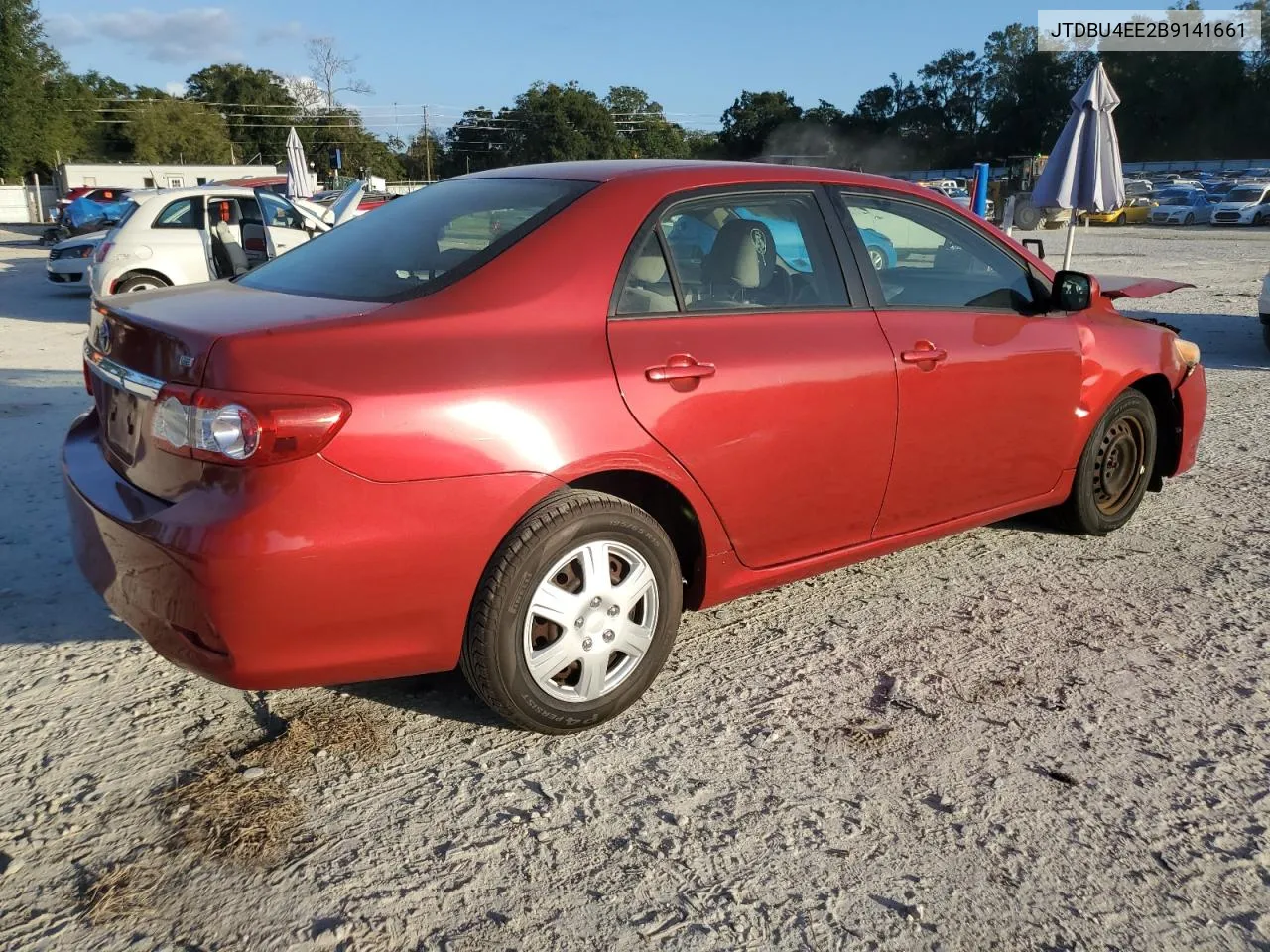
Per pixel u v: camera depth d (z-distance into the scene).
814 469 3.43
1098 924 2.33
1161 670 3.52
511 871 2.47
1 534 4.56
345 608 2.57
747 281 3.37
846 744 3.04
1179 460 5.09
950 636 3.78
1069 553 4.62
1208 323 12.23
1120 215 41.47
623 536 2.99
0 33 57.25
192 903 2.34
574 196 3.17
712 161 3.55
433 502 2.63
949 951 2.24
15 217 48.47
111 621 3.76
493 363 2.75
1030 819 2.70
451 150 99.19
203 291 3.25
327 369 2.54
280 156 97.12
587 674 3.00
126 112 84.00
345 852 2.53
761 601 4.08
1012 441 4.12
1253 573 4.39
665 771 2.90
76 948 2.21
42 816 2.64
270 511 2.45
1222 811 2.74
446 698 3.28
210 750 2.95
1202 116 101.06
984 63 109.88
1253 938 2.29
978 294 4.08
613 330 2.99
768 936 2.28
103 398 3.01
